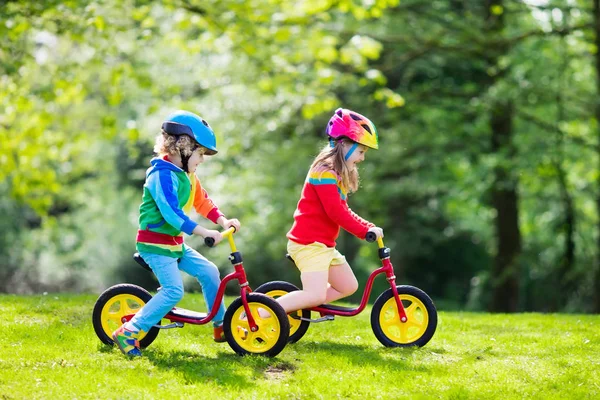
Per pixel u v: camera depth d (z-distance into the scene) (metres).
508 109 15.93
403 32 16.52
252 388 4.85
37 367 5.11
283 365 5.43
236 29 12.53
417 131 17.11
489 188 17.33
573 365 5.62
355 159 5.83
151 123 15.59
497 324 7.74
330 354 5.75
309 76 14.88
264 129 17.44
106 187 28.47
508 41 15.59
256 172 18.47
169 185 5.30
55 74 13.23
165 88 15.50
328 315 6.07
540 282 20.58
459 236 26.03
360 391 4.90
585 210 21.67
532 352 6.11
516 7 16.86
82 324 6.55
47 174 15.63
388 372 5.28
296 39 13.52
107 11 12.70
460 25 15.84
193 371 5.12
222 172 19.38
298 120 18.22
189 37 14.16
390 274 5.98
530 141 16.03
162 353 5.58
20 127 14.61
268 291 6.15
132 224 26.09
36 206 16.16
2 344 5.65
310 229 5.78
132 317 5.61
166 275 5.39
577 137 16.58
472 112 16.75
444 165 17.59
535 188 17.95
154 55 15.88
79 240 28.33
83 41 12.16
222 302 5.70
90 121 18.11
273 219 18.45
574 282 17.27
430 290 26.97
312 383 5.04
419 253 24.88
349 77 14.46
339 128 5.79
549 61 16.27
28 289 27.97
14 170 15.15
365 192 17.66
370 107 17.62
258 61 14.48
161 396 4.63
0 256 27.31
